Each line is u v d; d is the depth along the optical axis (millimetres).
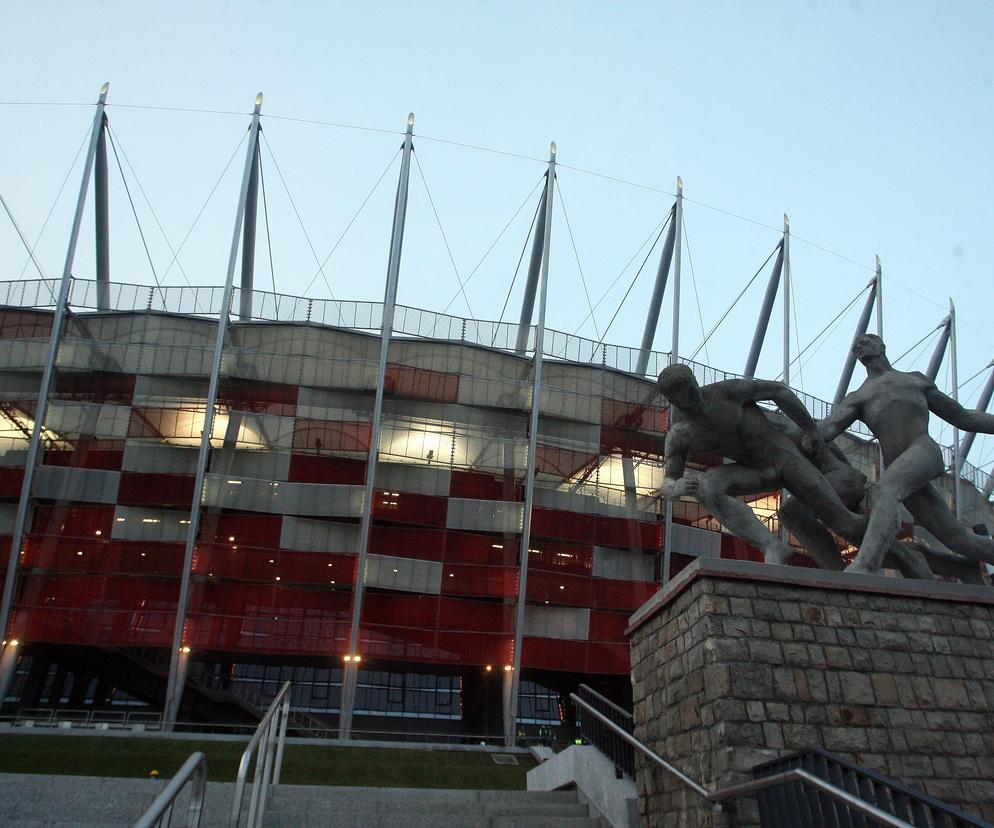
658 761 10398
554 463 47375
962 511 55594
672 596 11188
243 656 46219
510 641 43594
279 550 43375
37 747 26438
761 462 12250
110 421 44656
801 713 9805
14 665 40188
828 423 12773
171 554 42312
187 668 42031
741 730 9555
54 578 41625
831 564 12914
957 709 10281
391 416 46719
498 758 29859
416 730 48219
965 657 10664
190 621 41344
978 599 11109
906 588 10914
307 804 11938
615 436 48656
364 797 13391
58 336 44156
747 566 10555
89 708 46062
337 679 49281
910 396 12648
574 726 50062
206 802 11852
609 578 46344
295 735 42750
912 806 6371
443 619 43531
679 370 11875
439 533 45062
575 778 14125
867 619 10617
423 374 47062
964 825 5723
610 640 45219
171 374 45438
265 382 46031
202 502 43312
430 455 46281
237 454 44812
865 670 10266
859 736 9828
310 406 46250
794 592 10594
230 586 42594
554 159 49875
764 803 8461
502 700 48688
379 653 42094
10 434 44156
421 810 12266
